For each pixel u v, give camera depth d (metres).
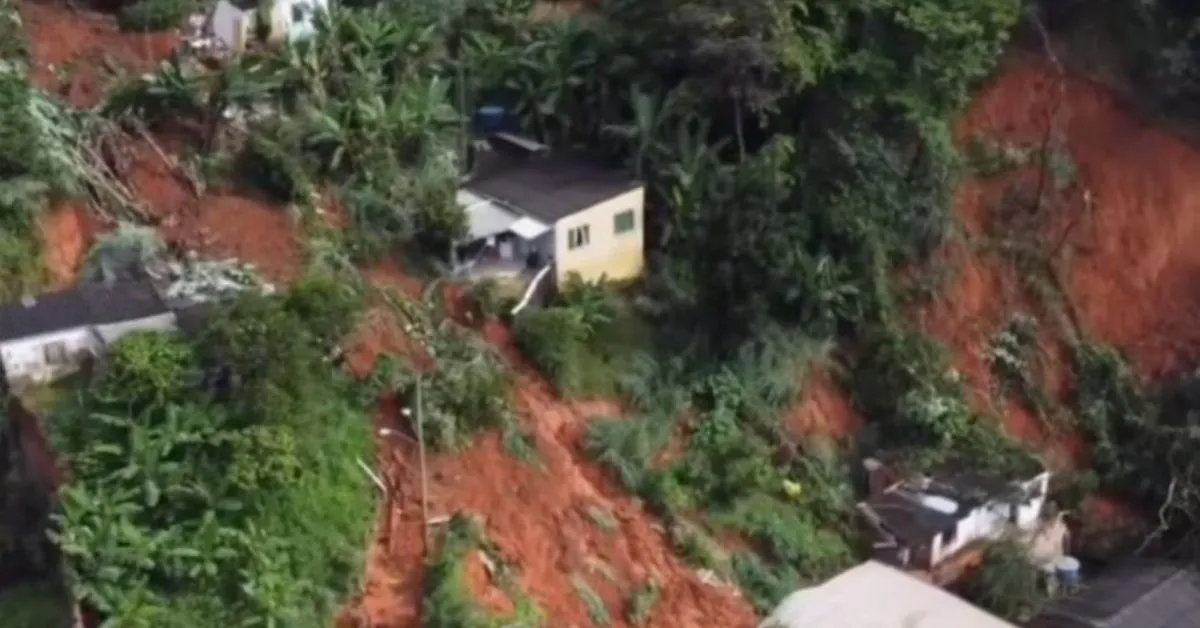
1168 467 36.09
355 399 29.50
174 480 26.91
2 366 28.69
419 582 28.08
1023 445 35.97
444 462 29.81
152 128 34.38
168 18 37.47
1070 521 35.50
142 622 25.41
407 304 32.06
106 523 26.17
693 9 35.91
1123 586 33.03
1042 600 32.72
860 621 30.02
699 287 35.44
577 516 30.70
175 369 27.72
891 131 37.19
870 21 37.03
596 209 34.78
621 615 29.86
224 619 26.05
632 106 37.03
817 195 36.19
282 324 28.42
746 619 30.66
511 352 33.00
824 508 33.50
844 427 35.47
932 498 33.41
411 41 37.25
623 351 34.28
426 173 34.81
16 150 31.17
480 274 34.12
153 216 32.88
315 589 26.97
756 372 34.56
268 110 35.22
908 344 36.09
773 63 35.41
